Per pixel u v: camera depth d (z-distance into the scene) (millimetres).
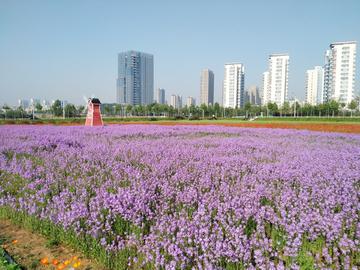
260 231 3920
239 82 140125
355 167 7934
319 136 17797
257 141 14195
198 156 9219
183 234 3689
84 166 7719
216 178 6520
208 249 3473
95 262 3662
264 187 5797
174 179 6375
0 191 5824
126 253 3631
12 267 3309
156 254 3334
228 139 15047
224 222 4090
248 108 97688
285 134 18688
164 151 10008
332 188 5621
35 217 4574
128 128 23125
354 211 4422
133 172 6938
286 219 4168
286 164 7902
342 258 3525
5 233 4465
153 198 5164
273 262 3410
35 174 7062
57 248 4023
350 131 20891
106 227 4211
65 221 4141
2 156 9047
